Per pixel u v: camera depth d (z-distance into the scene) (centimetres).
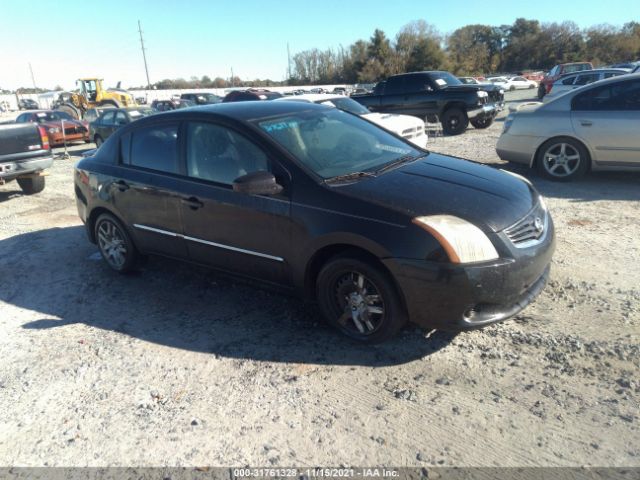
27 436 276
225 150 381
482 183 346
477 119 1407
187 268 496
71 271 515
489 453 240
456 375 299
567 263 440
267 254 360
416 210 303
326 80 7412
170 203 412
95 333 383
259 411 281
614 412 258
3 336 388
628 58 7012
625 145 668
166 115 433
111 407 294
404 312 316
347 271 326
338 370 313
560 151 722
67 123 1817
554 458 234
